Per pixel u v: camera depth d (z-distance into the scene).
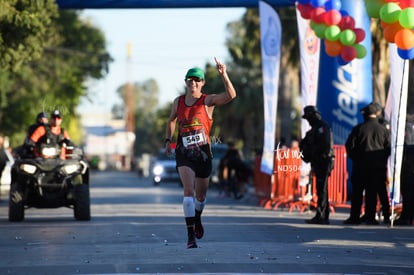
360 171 26.20
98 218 28.39
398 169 25.94
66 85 89.62
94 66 92.75
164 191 56.44
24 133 89.75
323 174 26.23
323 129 26.27
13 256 17.62
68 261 16.77
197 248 18.89
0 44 39.16
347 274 15.01
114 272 15.20
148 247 19.12
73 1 41.12
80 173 27.94
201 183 17.69
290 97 73.00
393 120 26.23
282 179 34.31
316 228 24.61
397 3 26.11
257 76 94.56
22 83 82.62
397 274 15.17
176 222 26.39
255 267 15.77
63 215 30.66
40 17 39.72
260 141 89.19
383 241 20.89
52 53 87.56
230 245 19.52
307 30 34.72
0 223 26.69
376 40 49.38
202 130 17.27
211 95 17.31
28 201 28.12
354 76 37.12
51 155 28.03
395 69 26.38
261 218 28.41
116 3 40.97
